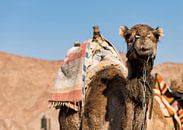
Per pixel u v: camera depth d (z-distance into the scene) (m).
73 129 8.98
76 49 9.48
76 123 8.92
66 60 9.53
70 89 9.12
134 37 7.56
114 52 9.54
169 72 60.94
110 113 8.23
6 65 78.12
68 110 9.05
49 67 78.50
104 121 8.27
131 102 7.59
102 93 8.48
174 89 11.29
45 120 51.81
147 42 7.42
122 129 7.68
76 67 9.22
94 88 8.64
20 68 77.88
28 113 68.38
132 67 7.60
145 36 7.53
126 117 7.60
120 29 7.84
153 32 7.71
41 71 77.56
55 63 79.44
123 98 8.07
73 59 9.38
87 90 8.92
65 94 9.17
